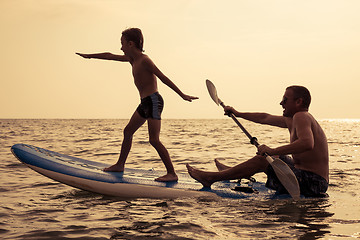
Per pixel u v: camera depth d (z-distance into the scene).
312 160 3.67
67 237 2.61
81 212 3.33
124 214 3.25
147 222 2.98
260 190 4.02
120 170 4.36
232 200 3.66
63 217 3.15
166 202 3.67
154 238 2.58
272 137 18.12
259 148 3.66
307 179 3.63
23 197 4.02
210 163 7.52
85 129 30.17
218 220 3.02
